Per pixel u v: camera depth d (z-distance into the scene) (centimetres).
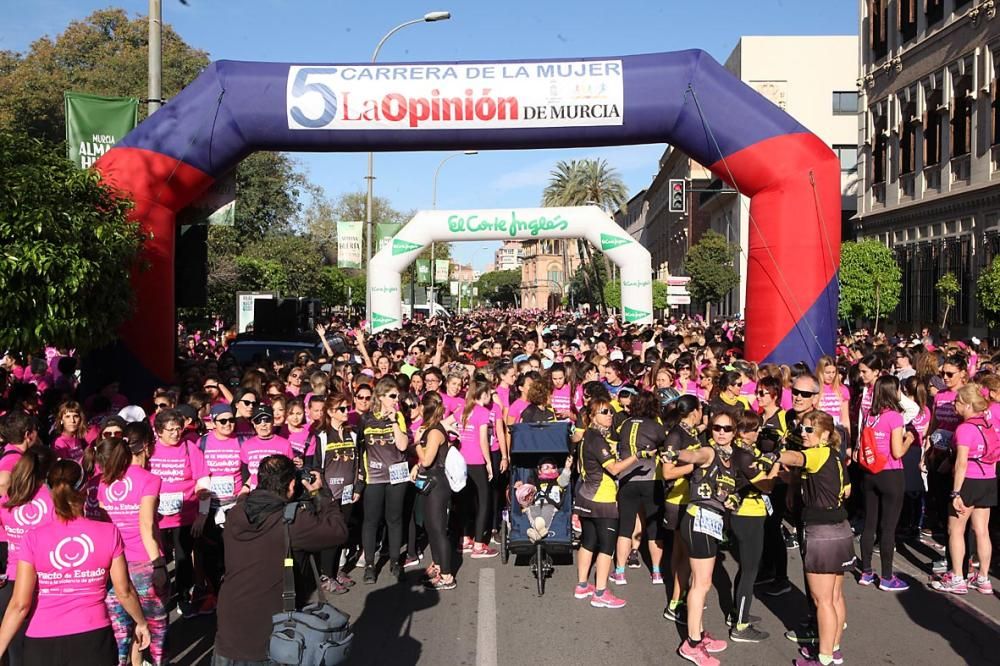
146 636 442
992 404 743
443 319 4369
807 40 4944
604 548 692
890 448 722
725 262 4441
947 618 662
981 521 726
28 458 462
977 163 2536
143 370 1144
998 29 2408
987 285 1925
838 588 570
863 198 3409
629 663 577
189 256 1283
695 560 580
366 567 771
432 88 1200
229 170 1284
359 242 2445
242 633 404
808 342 1207
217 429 680
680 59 1212
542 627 649
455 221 2138
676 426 641
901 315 3058
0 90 4056
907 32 2998
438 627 652
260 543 409
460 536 935
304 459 758
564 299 9519
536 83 1202
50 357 1397
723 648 599
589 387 789
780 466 590
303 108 1189
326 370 1132
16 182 791
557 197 6272
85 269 814
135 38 4975
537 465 782
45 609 406
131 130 1184
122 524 539
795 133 1202
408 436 788
